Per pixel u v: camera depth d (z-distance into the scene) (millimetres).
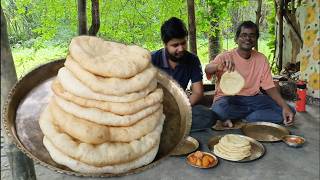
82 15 3664
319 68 4816
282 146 3352
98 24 3938
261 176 2807
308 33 4988
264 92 4637
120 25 7379
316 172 2869
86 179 2748
